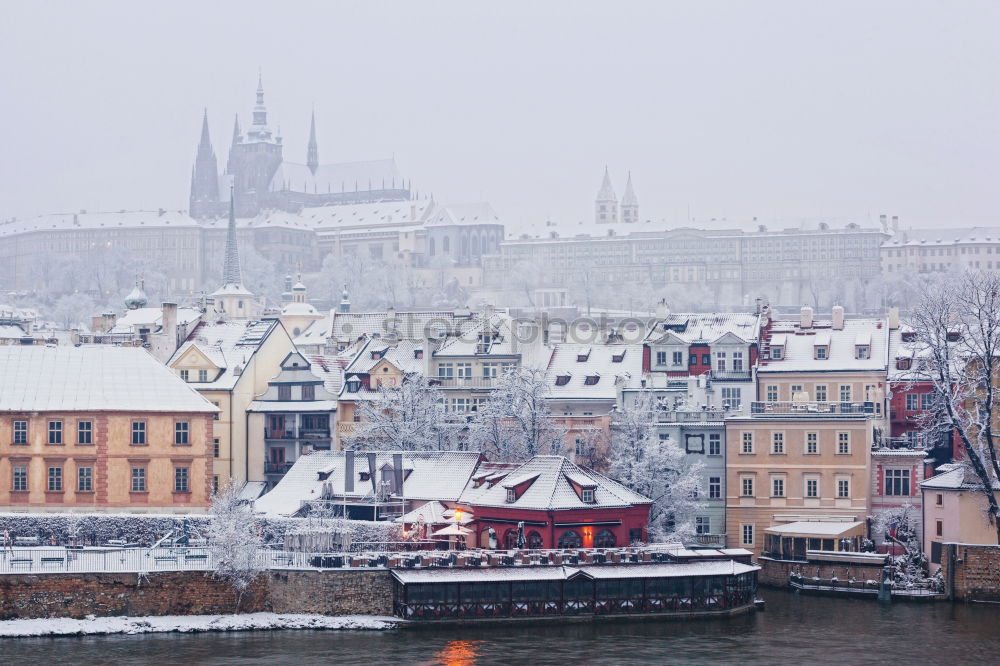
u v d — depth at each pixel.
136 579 158.12
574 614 162.62
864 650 152.25
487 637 156.50
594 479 179.62
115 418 191.38
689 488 188.75
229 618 158.88
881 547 188.25
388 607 161.62
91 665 144.00
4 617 155.50
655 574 164.50
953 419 180.12
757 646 153.62
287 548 169.88
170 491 193.00
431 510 181.00
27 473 190.75
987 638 156.88
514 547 174.75
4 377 194.25
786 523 193.75
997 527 176.38
